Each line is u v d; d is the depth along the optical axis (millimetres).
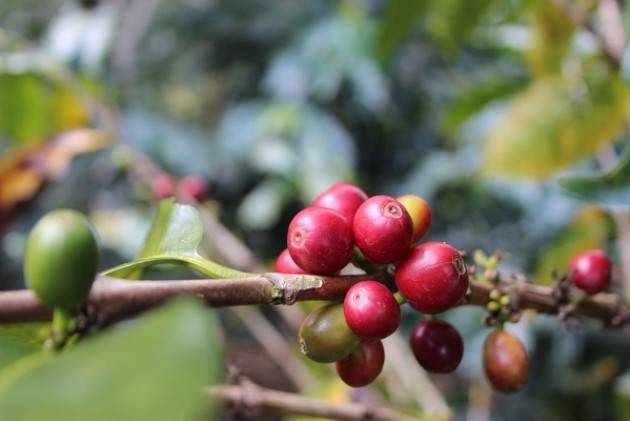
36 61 433
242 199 773
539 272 436
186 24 926
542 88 389
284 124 670
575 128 386
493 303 211
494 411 650
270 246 814
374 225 174
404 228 174
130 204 813
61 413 112
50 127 448
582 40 467
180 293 163
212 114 1032
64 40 470
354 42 704
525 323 451
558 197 618
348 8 729
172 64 1000
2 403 113
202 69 972
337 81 734
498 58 815
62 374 114
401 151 839
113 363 115
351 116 823
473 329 574
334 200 192
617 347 610
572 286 227
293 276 173
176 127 738
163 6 953
